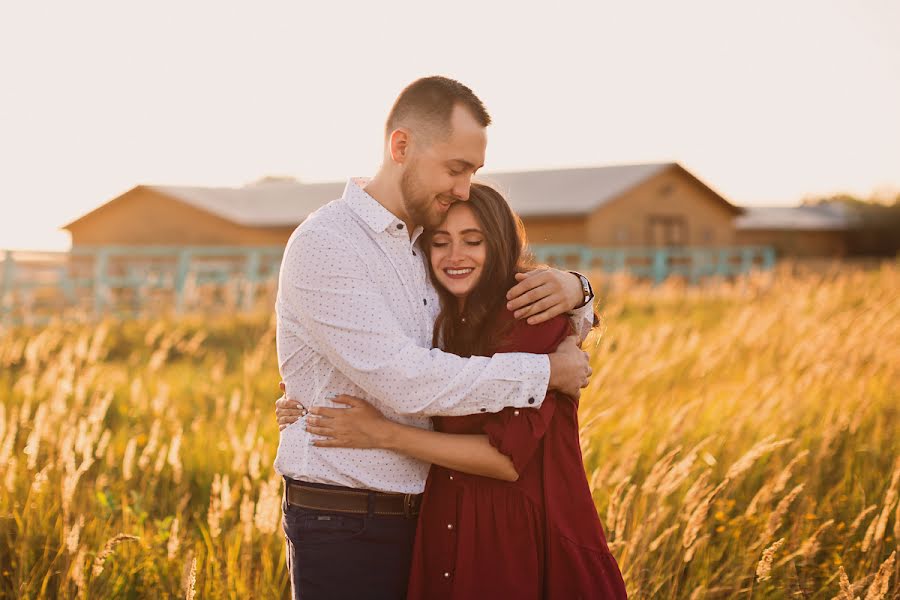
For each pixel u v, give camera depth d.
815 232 43.72
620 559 3.43
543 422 2.44
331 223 2.48
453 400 2.37
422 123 2.45
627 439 5.08
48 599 3.46
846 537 3.91
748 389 6.02
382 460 2.49
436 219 2.55
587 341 2.88
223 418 6.27
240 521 3.87
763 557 2.98
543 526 2.50
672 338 9.12
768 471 4.64
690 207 30.92
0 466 4.15
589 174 30.25
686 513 3.58
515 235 2.68
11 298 11.72
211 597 3.44
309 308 2.43
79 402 5.14
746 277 19.27
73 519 3.82
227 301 13.49
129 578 3.57
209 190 31.83
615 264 24.16
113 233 30.89
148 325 11.93
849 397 5.88
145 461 4.29
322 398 2.53
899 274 15.19
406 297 2.55
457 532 2.51
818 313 8.98
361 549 2.51
